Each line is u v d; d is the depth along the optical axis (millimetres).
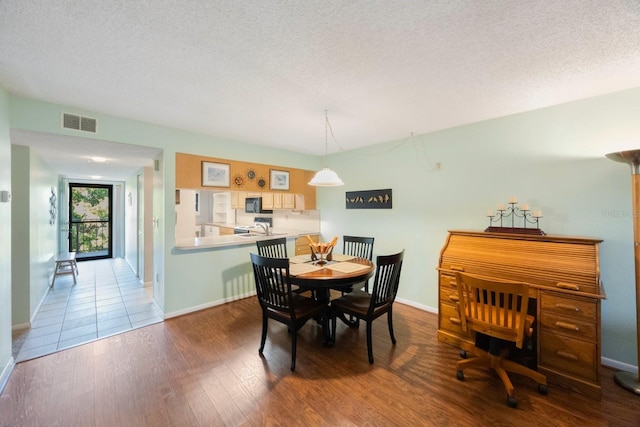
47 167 3887
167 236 3129
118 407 1746
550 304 1995
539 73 1892
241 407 1756
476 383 2006
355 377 2068
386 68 1826
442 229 3230
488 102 2398
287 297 2316
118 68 1803
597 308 1824
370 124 3010
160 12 1284
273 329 2873
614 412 1720
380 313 2404
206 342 2586
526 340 2244
